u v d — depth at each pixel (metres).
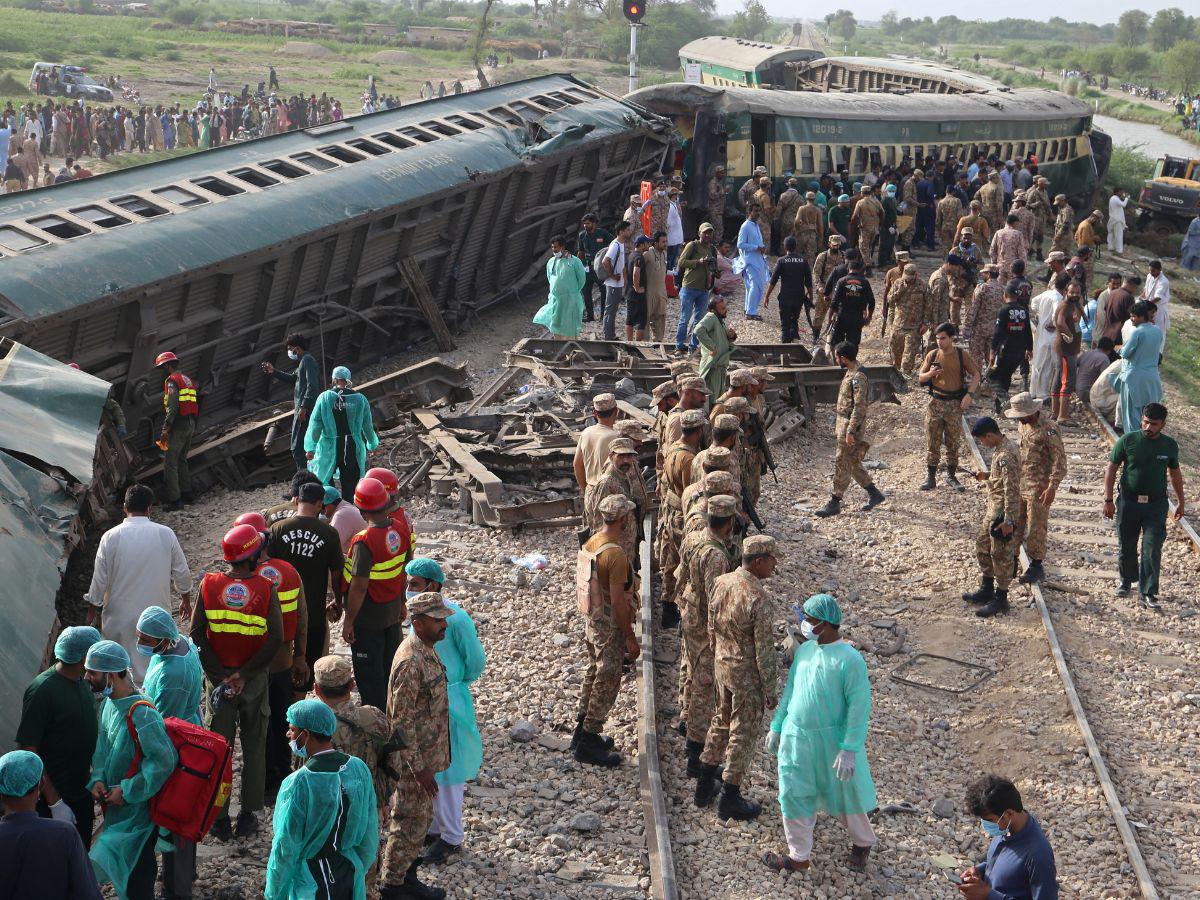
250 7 176.62
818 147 28.38
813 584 12.20
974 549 13.12
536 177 21.92
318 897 5.24
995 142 33.06
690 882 7.22
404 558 8.02
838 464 13.86
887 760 9.22
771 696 7.48
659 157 25.98
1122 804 8.69
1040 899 5.55
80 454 10.39
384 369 19.17
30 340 12.91
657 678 9.77
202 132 41.62
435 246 19.98
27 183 32.25
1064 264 17.27
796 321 19.47
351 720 5.76
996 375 17.86
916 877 7.64
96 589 8.09
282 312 16.78
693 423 10.02
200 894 6.54
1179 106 106.69
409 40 109.69
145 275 14.04
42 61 64.50
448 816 7.09
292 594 7.23
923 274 25.80
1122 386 15.34
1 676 7.14
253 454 14.80
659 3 121.00
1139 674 10.65
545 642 10.20
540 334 21.30
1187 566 13.14
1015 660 10.80
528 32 130.75
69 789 6.04
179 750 5.95
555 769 8.33
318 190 17.05
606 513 8.15
